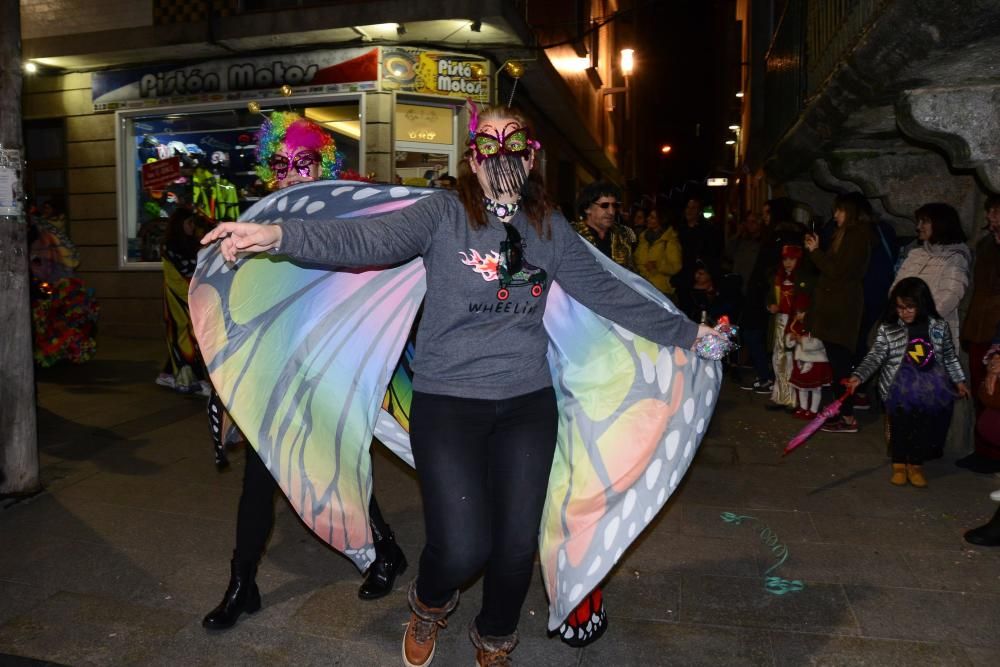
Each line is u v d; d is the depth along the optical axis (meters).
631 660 2.88
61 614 3.23
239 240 2.00
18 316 4.54
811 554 3.80
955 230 5.36
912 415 4.77
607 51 21.19
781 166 9.50
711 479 5.03
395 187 2.82
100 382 8.15
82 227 11.76
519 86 12.36
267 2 10.58
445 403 2.33
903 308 4.71
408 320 2.74
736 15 27.78
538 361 2.43
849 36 5.71
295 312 2.78
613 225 4.04
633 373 2.74
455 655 2.95
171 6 10.65
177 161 11.39
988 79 4.46
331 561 3.76
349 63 10.47
